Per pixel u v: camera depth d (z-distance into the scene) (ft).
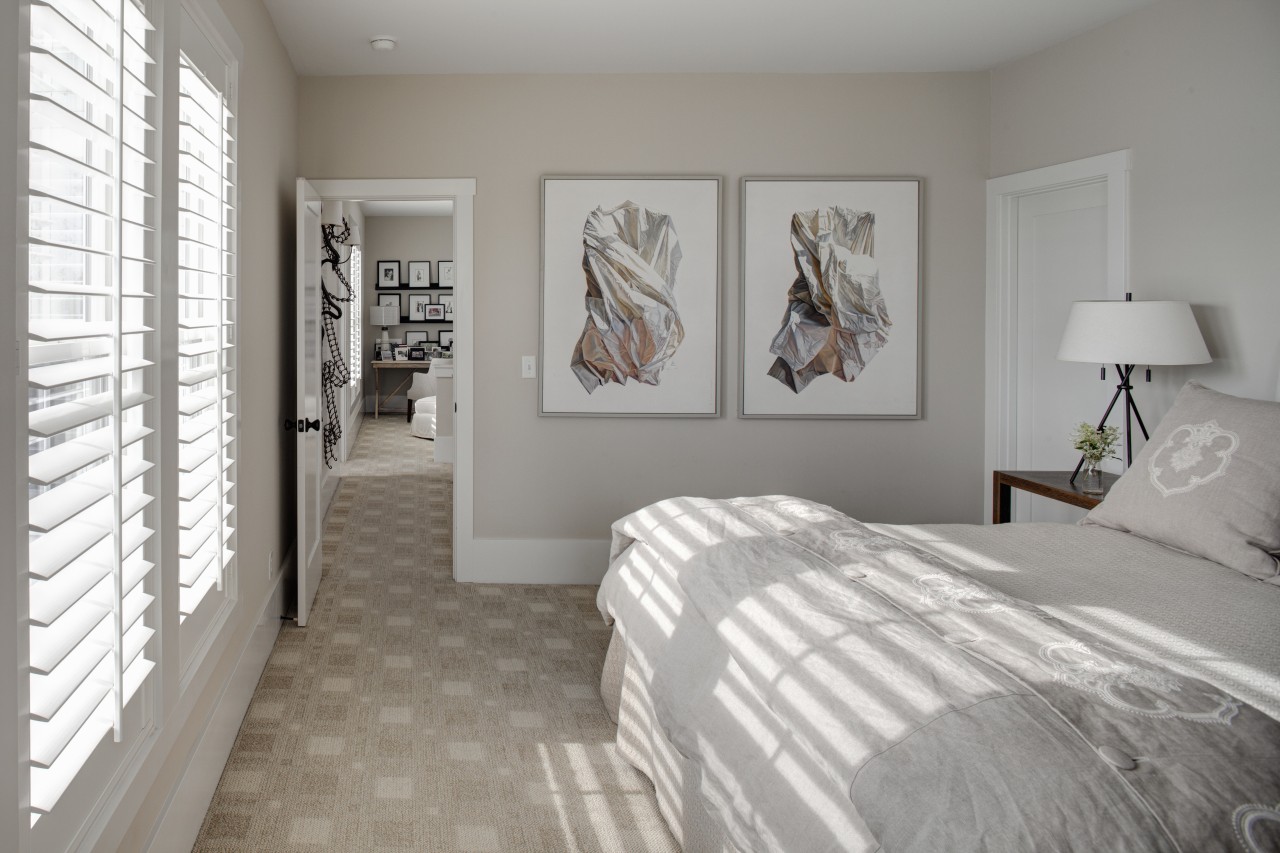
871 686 4.62
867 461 15.20
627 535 9.27
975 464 15.26
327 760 8.74
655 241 14.83
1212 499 7.84
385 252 39.27
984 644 4.97
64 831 4.26
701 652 6.69
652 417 15.05
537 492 15.10
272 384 11.68
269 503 11.42
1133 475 8.91
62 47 4.49
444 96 14.64
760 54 13.84
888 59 14.15
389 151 14.61
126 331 4.86
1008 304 14.85
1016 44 13.44
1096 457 11.57
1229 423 8.18
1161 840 3.49
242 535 9.44
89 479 4.57
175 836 6.48
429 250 39.40
